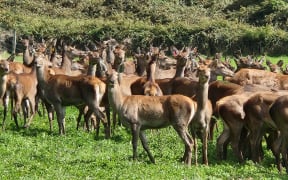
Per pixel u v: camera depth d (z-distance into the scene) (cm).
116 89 2338
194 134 2364
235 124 2425
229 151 2656
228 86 2841
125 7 11112
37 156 2403
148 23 10162
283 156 2280
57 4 11600
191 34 9094
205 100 2323
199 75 2312
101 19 10438
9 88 3047
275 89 2822
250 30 8912
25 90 3116
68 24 9544
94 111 2886
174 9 10969
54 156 2402
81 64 4406
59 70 3728
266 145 2816
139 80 3153
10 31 9281
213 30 9056
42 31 9450
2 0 11450
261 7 10300
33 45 4834
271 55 8750
